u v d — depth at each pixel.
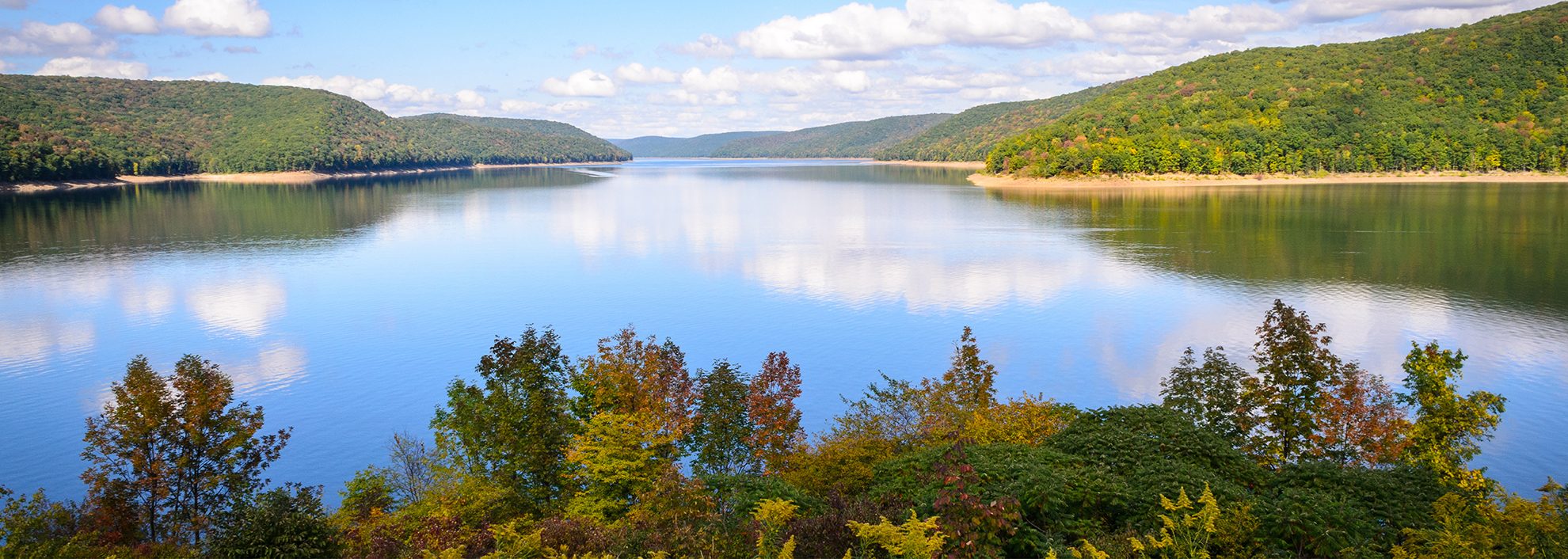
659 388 32.03
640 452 28.77
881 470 27.33
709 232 133.50
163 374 54.97
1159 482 21.72
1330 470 22.78
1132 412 27.92
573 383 34.12
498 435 30.48
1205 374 32.84
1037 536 19.67
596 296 80.75
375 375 55.09
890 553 16.98
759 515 20.03
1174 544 17.44
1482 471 30.00
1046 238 119.62
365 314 73.00
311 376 54.91
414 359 58.91
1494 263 90.62
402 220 153.88
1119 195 195.12
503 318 71.44
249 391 52.09
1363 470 22.88
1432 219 130.00
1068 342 61.59
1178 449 25.42
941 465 18.16
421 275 93.00
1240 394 32.84
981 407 33.59
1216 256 99.81
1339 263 92.81
